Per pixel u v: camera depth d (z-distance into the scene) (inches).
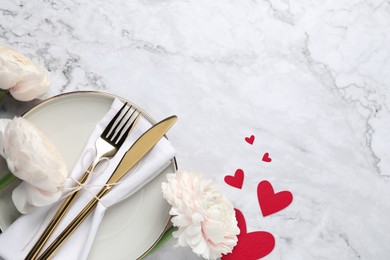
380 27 34.5
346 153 33.6
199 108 31.8
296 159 32.8
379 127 34.1
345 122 33.7
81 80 30.4
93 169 26.9
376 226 33.5
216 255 26.4
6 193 26.5
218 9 32.5
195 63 32.0
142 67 31.2
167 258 30.5
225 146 31.9
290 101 33.1
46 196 24.4
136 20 31.4
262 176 32.2
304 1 33.8
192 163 31.4
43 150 23.1
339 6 34.1
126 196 26.9
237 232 26.5
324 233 32.8
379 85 34.3
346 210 33.2
